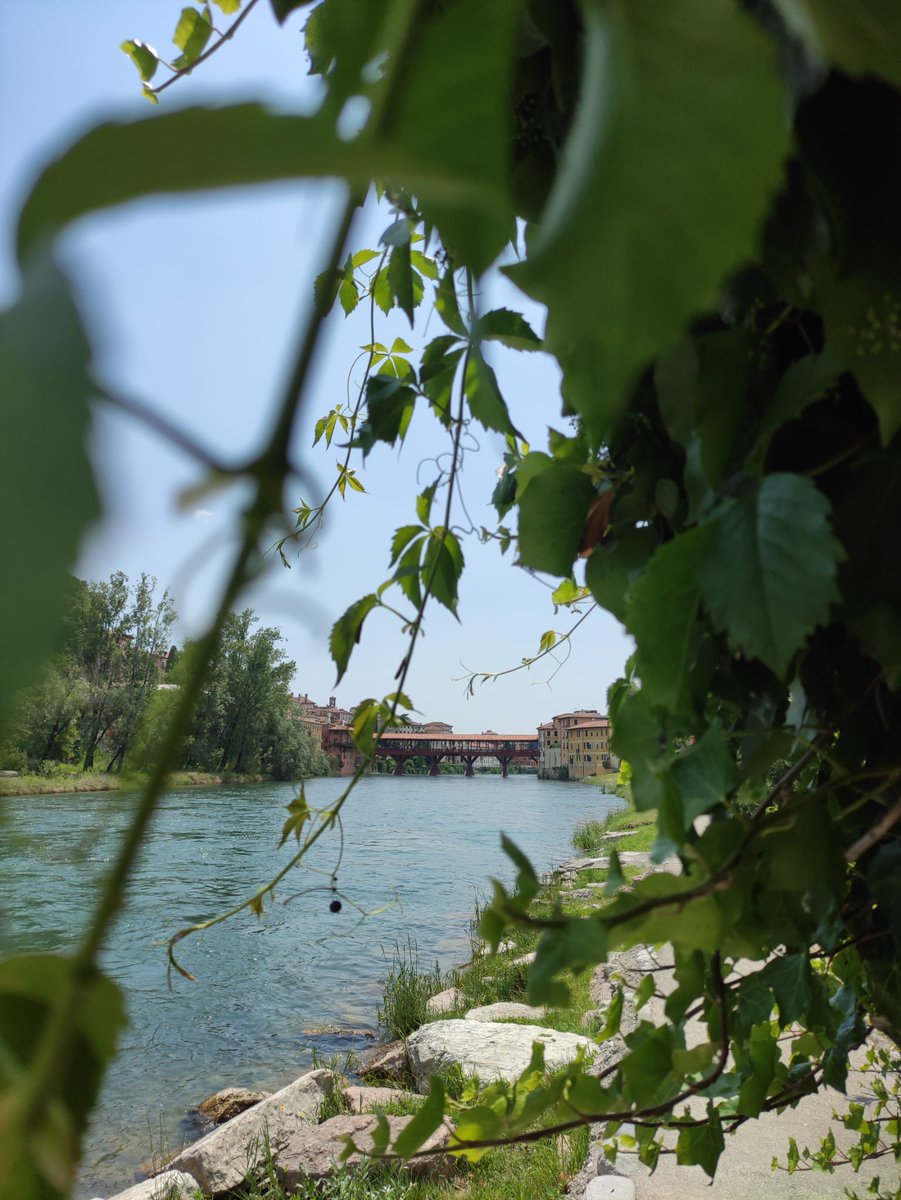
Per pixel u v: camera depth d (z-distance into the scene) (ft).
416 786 268.00
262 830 98.43
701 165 0.51
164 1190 19.45
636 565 2.99
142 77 4.24
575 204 0.49
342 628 3.72
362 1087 24.08
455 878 75.77
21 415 0.37
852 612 2.13
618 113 0.52
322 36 0.70
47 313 0.40
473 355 3.19
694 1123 3.53
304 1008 39.09
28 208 0.41
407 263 3.05
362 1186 16.79
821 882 2.47
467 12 0.60
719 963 2.81
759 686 2.62
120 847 0.67
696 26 0.54
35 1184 0.62
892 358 1.52
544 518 3.35
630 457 2.92
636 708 2.34
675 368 2.14
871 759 2.76
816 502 1.72
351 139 0.45
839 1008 3.97
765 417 1.91
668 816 2.02
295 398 0.67
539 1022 25.57
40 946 0.74
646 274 0.47
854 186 1.53
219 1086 30.04
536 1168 15.80
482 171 0.57
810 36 0.91
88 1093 0.76
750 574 1.74
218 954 48.49
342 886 70.03
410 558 3.79
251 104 0.42
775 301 2.08
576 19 1.83
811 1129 14.44
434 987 37.47
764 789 3.06
